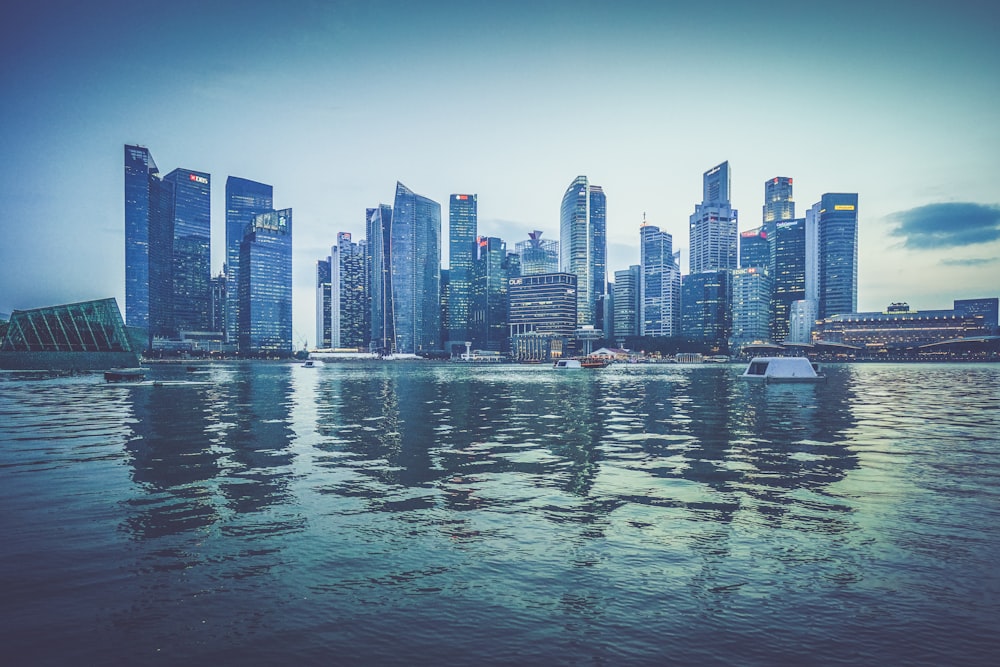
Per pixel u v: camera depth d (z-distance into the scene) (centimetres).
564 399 5794
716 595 969
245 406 4934
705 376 13588
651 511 1494
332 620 892
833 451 2473
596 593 982
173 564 1125
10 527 1365
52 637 841
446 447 2605
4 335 15850
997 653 783
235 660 780
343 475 1966
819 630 848
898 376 13638
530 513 1479
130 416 4050
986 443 2705
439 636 841
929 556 1147
